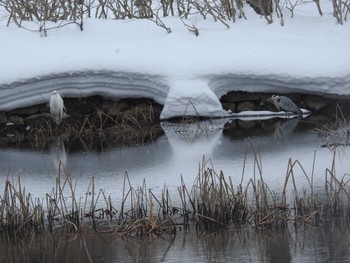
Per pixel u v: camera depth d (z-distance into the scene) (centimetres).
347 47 3912
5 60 3788
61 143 3625
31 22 4016
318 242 2225
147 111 3875
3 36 3894
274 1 4166
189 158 3219
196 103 3803
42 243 2298
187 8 4247
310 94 3934
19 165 3234
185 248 2220
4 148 3575
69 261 2158
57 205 2547
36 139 3666
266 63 3856
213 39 3947
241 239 2275
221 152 3291
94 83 3831
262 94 3941
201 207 2419
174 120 3844
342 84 3847
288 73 3847
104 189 2809
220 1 4156
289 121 3831
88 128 3803
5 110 3788
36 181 2972
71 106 3869
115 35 3947
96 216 2505
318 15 4178
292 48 3906
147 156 3291
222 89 3903
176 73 3825
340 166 2966
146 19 4041
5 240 2344
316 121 3794
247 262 2103
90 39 3903
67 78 3806
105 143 3591
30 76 3753
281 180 2816
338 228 2323
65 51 3822
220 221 2402
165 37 3944
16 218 2417
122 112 3881
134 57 3841
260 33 3997
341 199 2538
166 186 2809
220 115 3841
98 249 2234
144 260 2144
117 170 3086
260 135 3575
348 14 4097
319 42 3947
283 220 2384
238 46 3903
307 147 3297
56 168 3162
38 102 3809
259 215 2405
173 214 2488
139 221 2364
